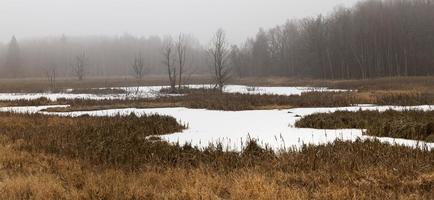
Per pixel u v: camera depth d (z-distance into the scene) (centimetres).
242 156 780
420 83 3594
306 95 2978
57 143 929
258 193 529
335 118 1430
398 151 765
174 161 755
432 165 661
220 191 562
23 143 931
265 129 1333
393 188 554
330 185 561
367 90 3316
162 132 1266
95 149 858
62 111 2158
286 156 745
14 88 4756
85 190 566
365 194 526
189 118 1745
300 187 577
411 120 1220
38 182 599
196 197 526
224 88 4131
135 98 2886
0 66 13050
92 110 2212
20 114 1695
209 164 711
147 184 606
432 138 998
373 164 671
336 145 849
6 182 601
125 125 1302
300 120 1475
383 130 1123
